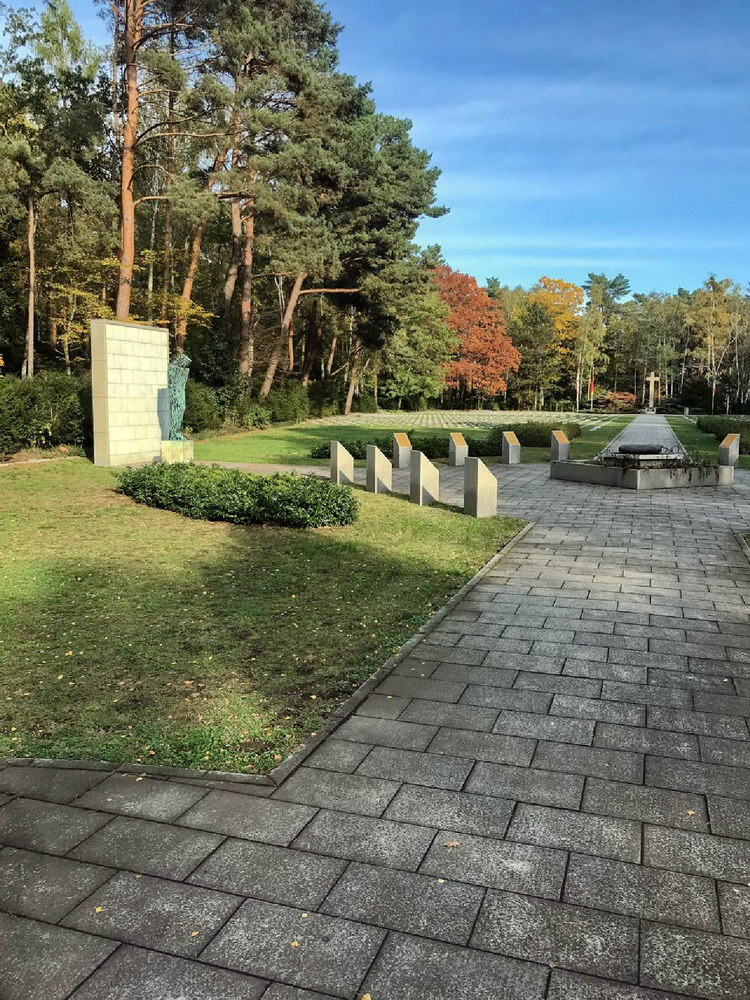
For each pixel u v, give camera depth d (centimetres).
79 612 623
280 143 2597
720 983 232
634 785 353
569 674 497
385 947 246
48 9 2389
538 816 326
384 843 305
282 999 226
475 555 873
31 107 2378
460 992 228
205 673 494
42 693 460
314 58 2852
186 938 251
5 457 1591
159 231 3550
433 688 473
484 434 3212
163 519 1065
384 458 1398
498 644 557
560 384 8462
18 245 2669
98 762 373
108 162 2708
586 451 2605
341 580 741
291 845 304
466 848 302
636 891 276
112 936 252
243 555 842
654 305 9031
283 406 3656
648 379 7862
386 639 566
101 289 2719
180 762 374
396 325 3806
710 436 3378
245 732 408
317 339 4588
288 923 258
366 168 2944
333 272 3038
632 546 938
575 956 243
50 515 1078
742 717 430
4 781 355
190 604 650
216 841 307
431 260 3791
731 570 805
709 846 304
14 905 268
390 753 385
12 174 2261
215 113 2375
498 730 412
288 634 574
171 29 2384
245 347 3341
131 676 488
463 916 262
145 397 1712
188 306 2797
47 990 229
